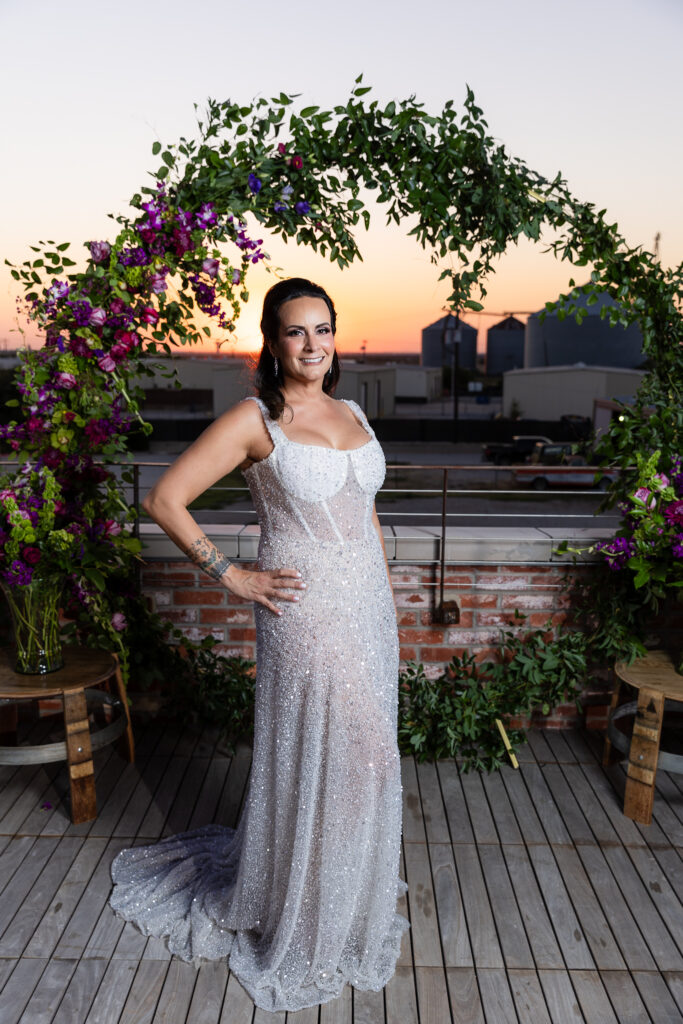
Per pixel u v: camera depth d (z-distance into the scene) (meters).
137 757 3.53
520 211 2.74
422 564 3.66
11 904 2.55
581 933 2.45
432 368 70.38
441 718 3.53
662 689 3.00
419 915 2.52
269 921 2.30
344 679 2.11
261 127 2.56
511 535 3.67
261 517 2.20
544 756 3.58
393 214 2.71
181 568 3.67
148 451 34.25
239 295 2.73
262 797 2.27
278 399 2.10
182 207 2.60
